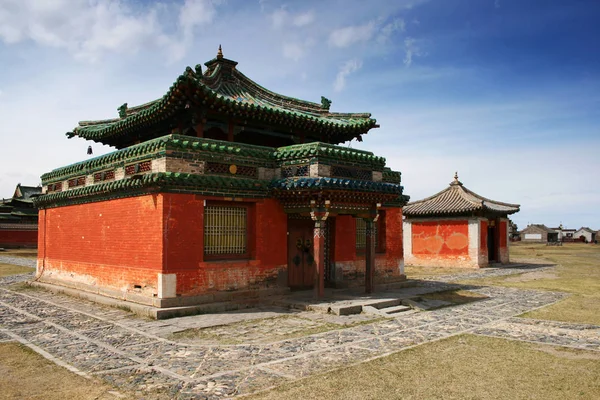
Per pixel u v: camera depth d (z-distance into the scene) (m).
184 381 7.98
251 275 15.80
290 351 9.93
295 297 16.11
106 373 8.44
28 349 10.09
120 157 16.19
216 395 7.32
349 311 14.34
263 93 18.92
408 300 16.23
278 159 16.48
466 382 8.00
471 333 11.79
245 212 16.16
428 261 35.56
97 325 12.45
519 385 7.87
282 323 12.86
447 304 16.56
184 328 12.06
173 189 14.07
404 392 7.50
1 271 28.58
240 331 11.84
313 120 17.88
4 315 14.02
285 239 16.91
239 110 16.12
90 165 18.11
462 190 35.97
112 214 16.33
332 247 18.77
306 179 14.98
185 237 14.27
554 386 7.83
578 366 8.95
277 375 8.30
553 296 18.83
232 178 15.30
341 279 18.81
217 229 15.35
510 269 32.59
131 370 8.61
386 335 11.52
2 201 58.72
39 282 20.92
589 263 39.34
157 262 13.94
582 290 20.80
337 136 20.14
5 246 54.06
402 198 22.05
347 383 7.88
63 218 19.92
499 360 9.33
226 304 14.66
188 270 14.28
